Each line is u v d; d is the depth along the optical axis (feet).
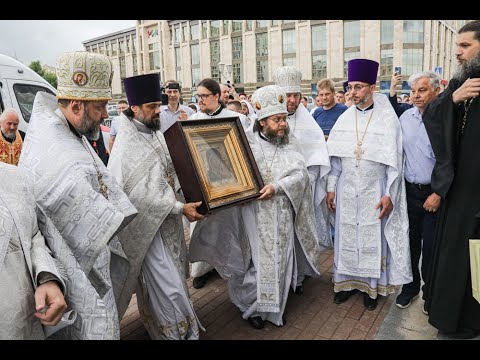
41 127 6.64
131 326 10.83
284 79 13.08
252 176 9.98
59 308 4.81
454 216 9.36
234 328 10.61
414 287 11.87
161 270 8.95
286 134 11.07
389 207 11.27
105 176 7.11
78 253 6.33
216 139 9.60
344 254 11.83
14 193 5.10
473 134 9.07
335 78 141.59
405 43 131.95
